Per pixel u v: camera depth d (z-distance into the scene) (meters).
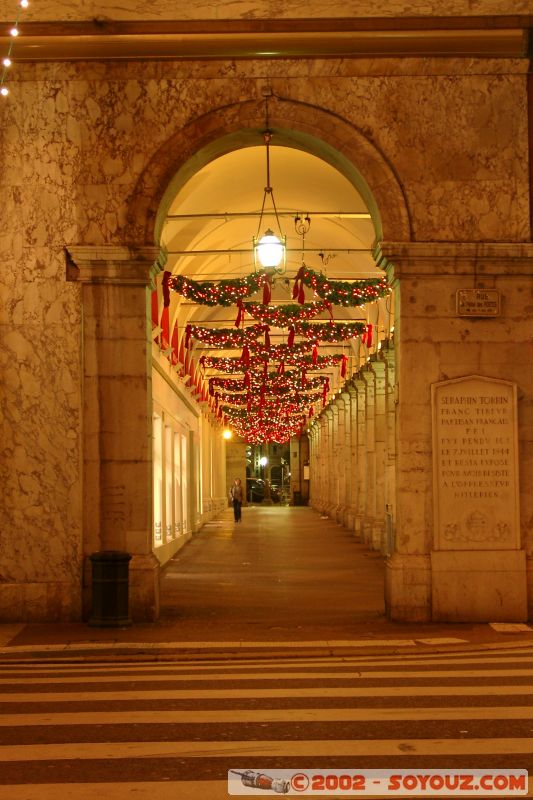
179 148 14.62
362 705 8.54
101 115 14.66
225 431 57.69
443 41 14.55
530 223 14.62
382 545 27.09
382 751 6.95
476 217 14.59
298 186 23.88
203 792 6.10
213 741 7.30
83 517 14.37
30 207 14.62
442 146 14.66
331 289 20.69
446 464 14.33
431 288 14.52
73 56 14.62
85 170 14.62
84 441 14.41
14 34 13.13
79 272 14.50
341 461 41.66
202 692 9.30
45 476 14.42
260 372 36.38
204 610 15.61
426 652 12.04
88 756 6.89
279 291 32.91
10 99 14.71
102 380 14.46
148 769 6.57
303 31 14.52
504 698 8.78
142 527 14.38
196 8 14.53
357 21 14.48
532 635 13.10
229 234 28.20
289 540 32.19
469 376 14.40
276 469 92.25
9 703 8.80
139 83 14.68
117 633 13.37
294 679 9.99
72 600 14.29
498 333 14.52
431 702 8.63
